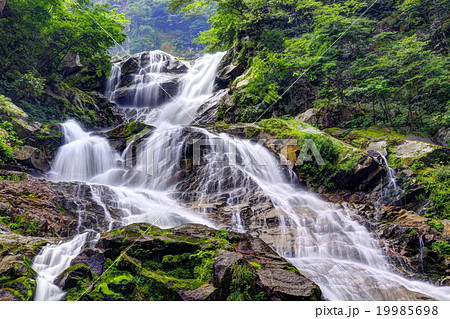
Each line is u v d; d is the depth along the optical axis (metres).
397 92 14.10
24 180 9.52
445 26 16.12
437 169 10.06
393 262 7.53
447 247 7.55
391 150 11.34
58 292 4.59
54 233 7.36
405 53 13.16
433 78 12.59
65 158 12.83
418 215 8.96
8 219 7.06
